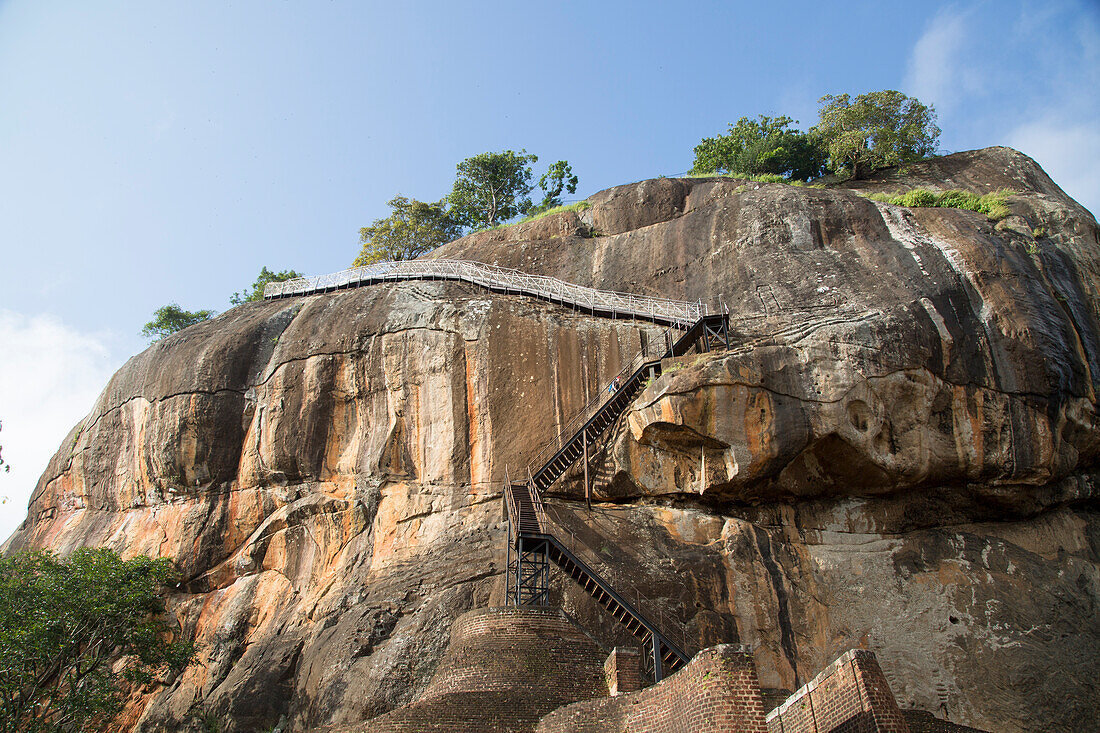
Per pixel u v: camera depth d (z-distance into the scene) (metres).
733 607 25.95
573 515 28.06
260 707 26.41
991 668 25.23
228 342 35.47
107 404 37.34
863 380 27.62
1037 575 27.36
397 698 23.86
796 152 50.97
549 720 18.12
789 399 27.20
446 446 31.03
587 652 22.11
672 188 40.31
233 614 30.59
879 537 28.16
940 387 28.28
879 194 38.56
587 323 32.81
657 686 15.93
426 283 36.25
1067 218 34.31
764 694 19.42
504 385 31.64
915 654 25.72
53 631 25.38
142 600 27.80
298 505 31.69
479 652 21.67
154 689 29.61
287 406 33.28
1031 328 29.14
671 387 27.02
